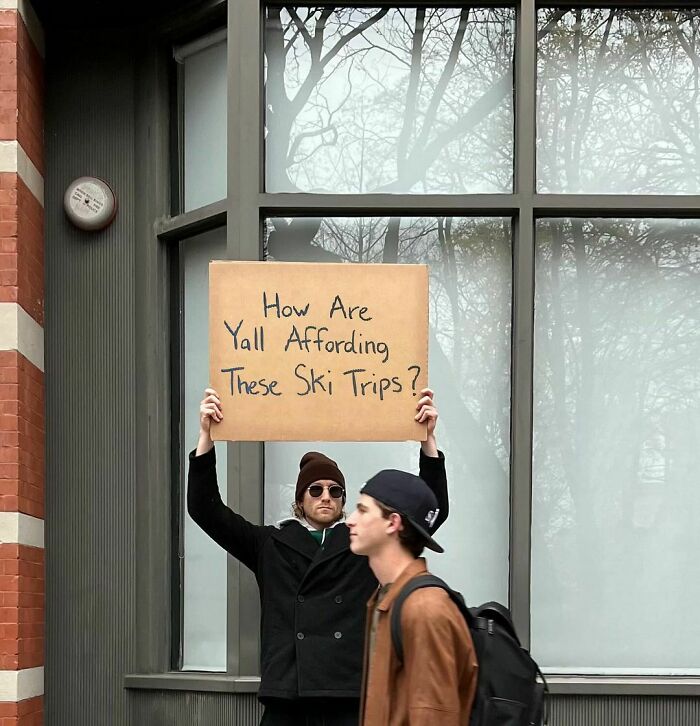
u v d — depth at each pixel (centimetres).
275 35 551
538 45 545
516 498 511
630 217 536
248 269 433
